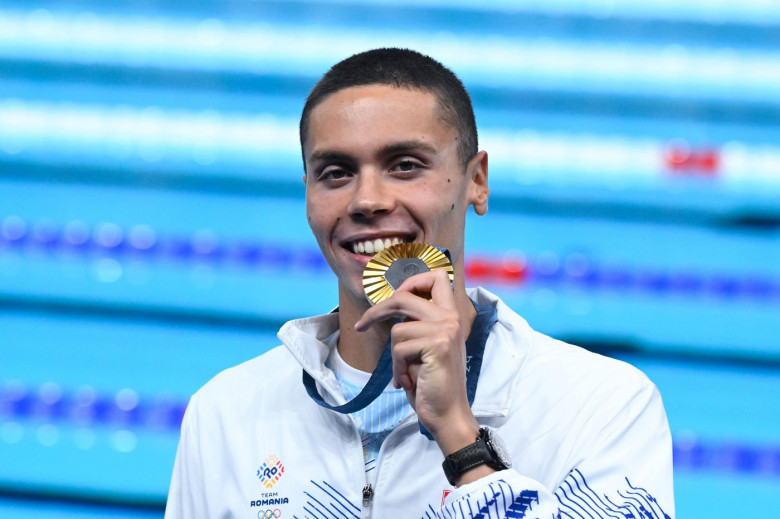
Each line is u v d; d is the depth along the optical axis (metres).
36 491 10.63
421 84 3.96
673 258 12.20
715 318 11.85
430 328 3.42
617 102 13.53
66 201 12.86
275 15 14.34
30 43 14.16
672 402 11.11
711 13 14.08
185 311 12.11
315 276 12.45
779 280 11.99
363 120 3.84
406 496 3.98
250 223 12.70
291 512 4.12
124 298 12.18
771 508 10.27
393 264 3.63
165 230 12.61
